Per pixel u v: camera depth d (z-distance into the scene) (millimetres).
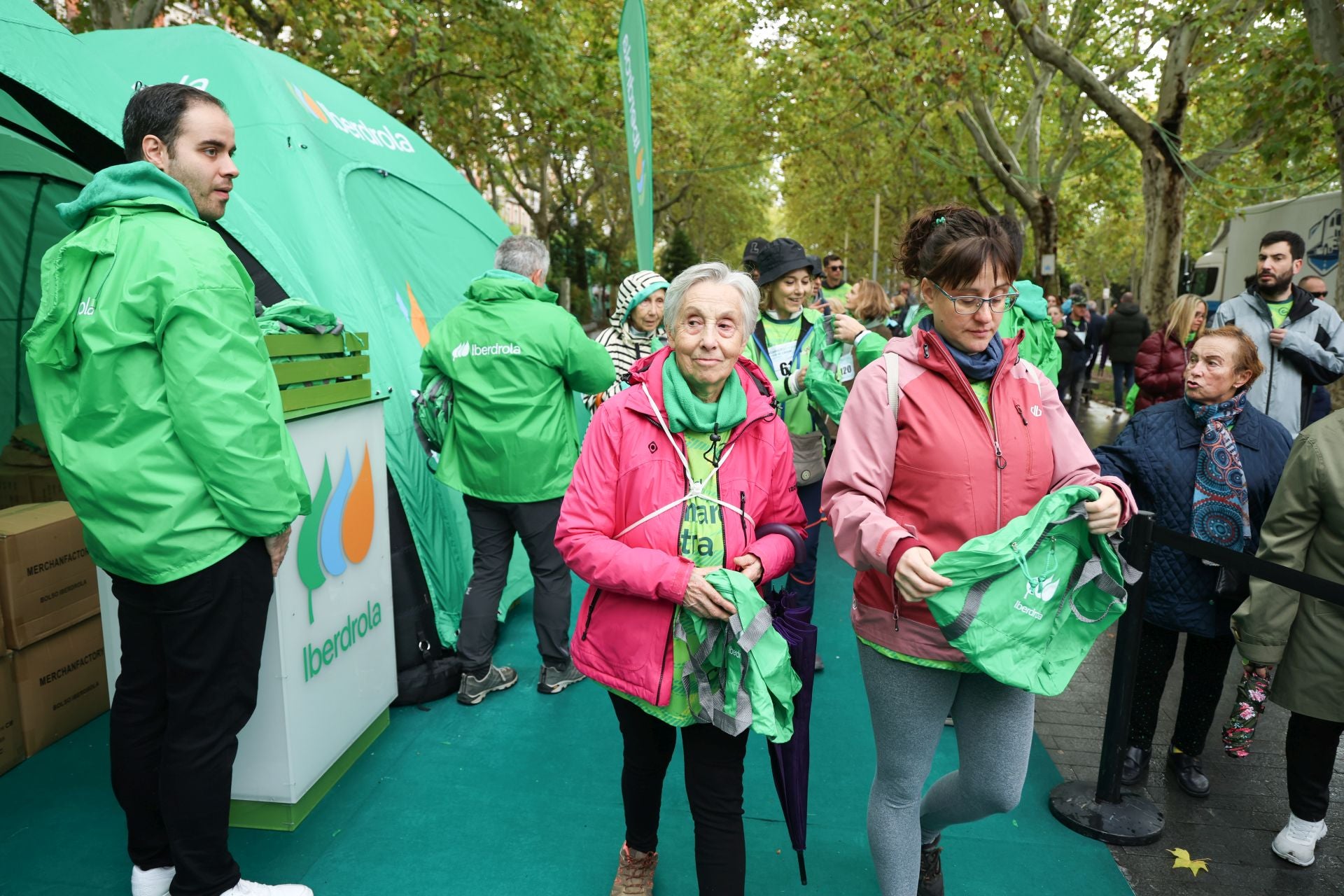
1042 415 1897
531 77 12617
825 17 12719
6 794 2816
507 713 3475
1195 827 2824
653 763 2152
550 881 2480
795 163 25453
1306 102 7434
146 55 4043
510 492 3424
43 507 3230
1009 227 1901
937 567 1692
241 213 3596
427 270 4754
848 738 3365
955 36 11055
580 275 33844
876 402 1886
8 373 4484
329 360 2779
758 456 1992
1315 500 2426
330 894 2404
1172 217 11914
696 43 18656
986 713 1953
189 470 1958
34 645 3041
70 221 2031
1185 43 11195
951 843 2699
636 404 1930
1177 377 5531
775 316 3875
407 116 11680
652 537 1906
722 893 1900
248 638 2100
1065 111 16078
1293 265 4504
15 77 2785
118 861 2512
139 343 1890
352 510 2912
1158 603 2867
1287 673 2531
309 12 10109
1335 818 2908
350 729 2943
